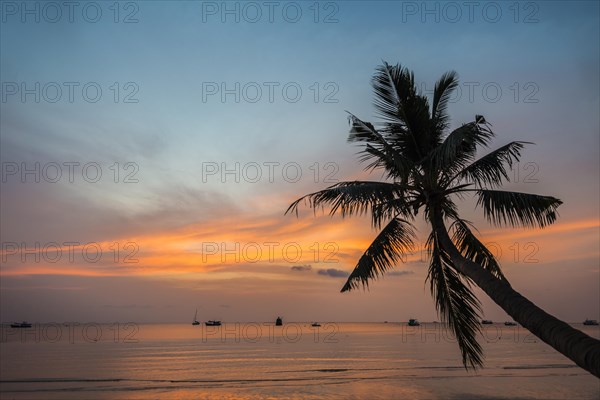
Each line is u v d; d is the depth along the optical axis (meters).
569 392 32.47
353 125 13.51
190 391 33.66
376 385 36.16
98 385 36.50
